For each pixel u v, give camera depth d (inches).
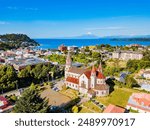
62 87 4419.3
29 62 6200.8
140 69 6043.3
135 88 4249.5
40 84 4714.6
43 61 6599.4
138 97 3107.8
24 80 4682.6
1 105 3196.4
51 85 4618.6
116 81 4566.9
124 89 4156.0
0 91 4037.9
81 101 3602.4
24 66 5664.4
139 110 2945.4
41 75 4837.6
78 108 3240.7
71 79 4404.5
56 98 3740.2
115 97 3747.5
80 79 4087.1
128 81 4333.2
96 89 3786.9
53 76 5324.8
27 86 4559.5
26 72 4653.1
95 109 3216.0
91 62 7711.6
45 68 5039.4
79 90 4111.7
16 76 4446.4
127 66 6343.5
